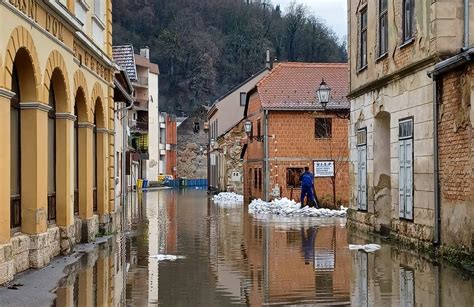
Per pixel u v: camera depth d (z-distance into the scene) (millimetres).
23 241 11992
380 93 18609
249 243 17484
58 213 14711
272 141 37656
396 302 9438
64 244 14602
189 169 101188
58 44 14133
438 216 14117
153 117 88312
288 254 15109
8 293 10055
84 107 17484
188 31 105000
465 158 12883
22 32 11586
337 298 9875
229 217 27812
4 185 10664
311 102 38094
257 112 40906
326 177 37594
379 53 18984
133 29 100812
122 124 36906
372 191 19641
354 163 21844
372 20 19531
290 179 37750
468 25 14273
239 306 9438
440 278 11383
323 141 37812
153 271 12656
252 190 42719
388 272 12195
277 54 87625
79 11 16734
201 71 103562
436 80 14242
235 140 53531
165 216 28594
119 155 35656
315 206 30922
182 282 11422
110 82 20906
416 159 15562
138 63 81875
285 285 11078
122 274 12250
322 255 14844
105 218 19734
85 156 17562
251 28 98750
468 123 12758
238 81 99500
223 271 12664
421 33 15383
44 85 13039
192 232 20844
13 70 12344
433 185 14453
